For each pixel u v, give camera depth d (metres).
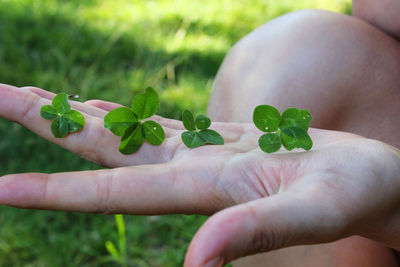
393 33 0.58
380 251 0.52
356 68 0.55
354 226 0.43
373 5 0.58
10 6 1.13
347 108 0.55
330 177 0.44
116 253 0.61
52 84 0.83
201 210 0.46
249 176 0.46
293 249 0.53
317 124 0.55
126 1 1.26
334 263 0.52
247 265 0.55
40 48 0.95
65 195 0.45
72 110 0.49
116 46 0.99
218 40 1.07
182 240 0.63
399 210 0.45
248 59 0.57
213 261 0.41
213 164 0.46
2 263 0.60
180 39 1.03
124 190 0.45
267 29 0.58
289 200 0.42
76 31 1.03
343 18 0.57
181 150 0.49
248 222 0.41
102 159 0.50
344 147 0.45
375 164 0.44
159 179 0.45
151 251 0.62
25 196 0.45
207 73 0.94
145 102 0.49
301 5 1.30
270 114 0.47
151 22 1.12
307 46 0.55
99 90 0.84
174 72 0.93
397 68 0.56
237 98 0.56
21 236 0.62
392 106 0.55
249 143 0.50
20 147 0.70
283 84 0.55
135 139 0.49
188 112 0.49
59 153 0.70
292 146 0.47
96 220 0.64
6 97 0.49
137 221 0.64
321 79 0.55
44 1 1.19
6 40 0.94
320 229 0.42
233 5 1.29
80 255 0.62
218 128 0.51
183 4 1.27
